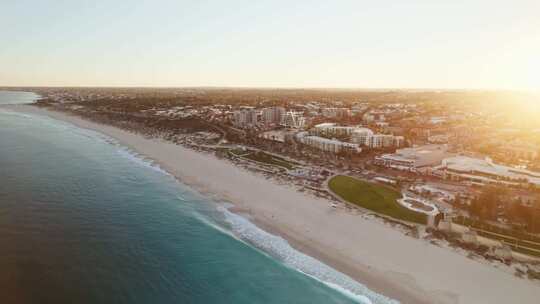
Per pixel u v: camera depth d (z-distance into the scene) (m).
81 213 72.31
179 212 76.44
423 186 95.75
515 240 63.41
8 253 53.75
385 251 59.91
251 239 64.81
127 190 89.19
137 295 47.69
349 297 48.75
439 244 61.91
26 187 85.19
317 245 62.34
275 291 50.09
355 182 98.75
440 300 47.75
